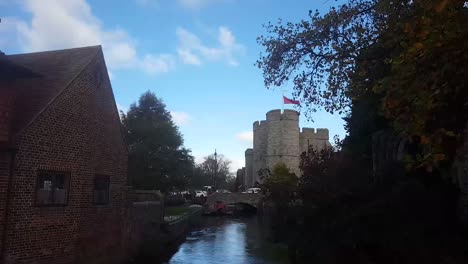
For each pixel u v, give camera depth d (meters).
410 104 6.02
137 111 50.12
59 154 14.71
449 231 12.12
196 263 19.95
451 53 5.79
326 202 17.27
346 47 13.38
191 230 36.88
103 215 17.61
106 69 18.42
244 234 33.84
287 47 14.49
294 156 75.12
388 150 18.23
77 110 15.91
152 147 46.91
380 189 15.38
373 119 20.81
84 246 16.00
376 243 13.30
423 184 14.02
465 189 12.92
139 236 21.08
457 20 5.77
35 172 13.50
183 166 49.25
